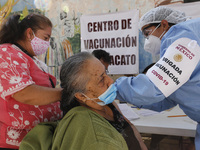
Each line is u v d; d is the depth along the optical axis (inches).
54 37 107.6
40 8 107.0
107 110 36.1
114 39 96.6
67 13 103.7
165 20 41.9
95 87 30.7
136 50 94.0
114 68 98.7
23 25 37.3
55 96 32.4
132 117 56.9
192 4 83.4
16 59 32.2
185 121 53.6
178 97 35.2
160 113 61.6
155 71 32.9
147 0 90.6
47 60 109.9
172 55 31.8
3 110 33.2
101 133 27.0
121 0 94.5
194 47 31.3
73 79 29.7
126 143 33.9
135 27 92.6
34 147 29.8
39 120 35.7
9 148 34.8
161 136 67.2
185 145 79.3
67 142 27.9
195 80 31.8
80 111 30.1
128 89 34.9
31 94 30.7
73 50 106.0
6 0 110.3
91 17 98.5
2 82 31.0
